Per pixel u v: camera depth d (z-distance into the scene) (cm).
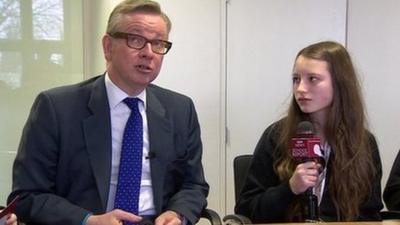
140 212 174
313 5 319
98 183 168
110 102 176
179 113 192
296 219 189
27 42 294
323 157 191
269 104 320
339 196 195
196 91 315
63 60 298
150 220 172
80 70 300
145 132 181
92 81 186
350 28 325
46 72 297
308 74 193
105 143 171
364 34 326
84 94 177
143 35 166
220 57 315
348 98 197
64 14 297
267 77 319
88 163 169
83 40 299
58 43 297
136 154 173
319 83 192
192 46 312
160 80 311
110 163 171
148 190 177
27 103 296
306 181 175
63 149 169
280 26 317
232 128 320
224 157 320
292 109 202
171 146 185
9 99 294
